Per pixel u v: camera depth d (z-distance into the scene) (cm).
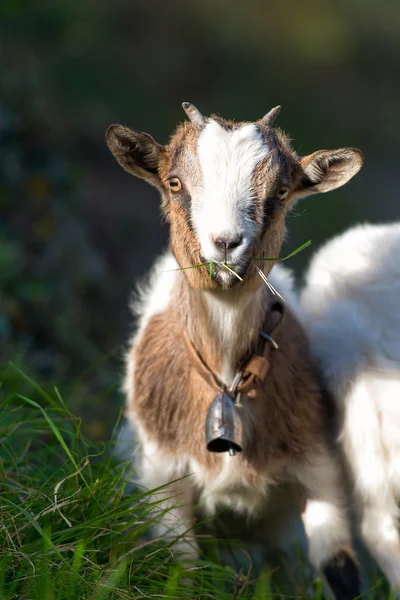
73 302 1385
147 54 3288
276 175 723
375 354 819
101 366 1293
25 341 1247
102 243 1745
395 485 798
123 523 743
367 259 881
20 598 639
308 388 798
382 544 801
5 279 1280
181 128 774
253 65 3509
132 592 678
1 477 767
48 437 958
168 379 796
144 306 939
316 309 873
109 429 1047
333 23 3959
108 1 3522
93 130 2298
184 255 735
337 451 823
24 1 1847
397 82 3675
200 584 745
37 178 1431
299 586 859
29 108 1499
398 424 791
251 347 769
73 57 2706
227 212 689
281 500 829
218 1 3866
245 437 770
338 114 3278
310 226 2219
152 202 2050
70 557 703
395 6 4266
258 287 732
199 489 812
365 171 2844
